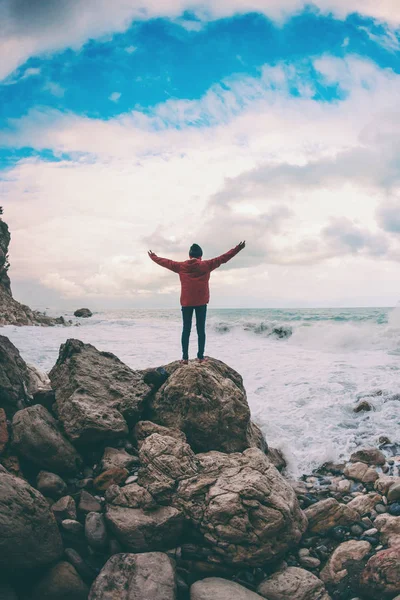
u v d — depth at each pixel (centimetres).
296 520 548
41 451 576
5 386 662
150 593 439
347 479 709
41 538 468
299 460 782
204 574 499
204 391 685
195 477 559
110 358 803
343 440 848
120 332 2489
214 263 760
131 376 758
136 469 609
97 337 2209
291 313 5250
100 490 573
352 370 1337
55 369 784
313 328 2122
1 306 3409
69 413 643
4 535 438
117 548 504
